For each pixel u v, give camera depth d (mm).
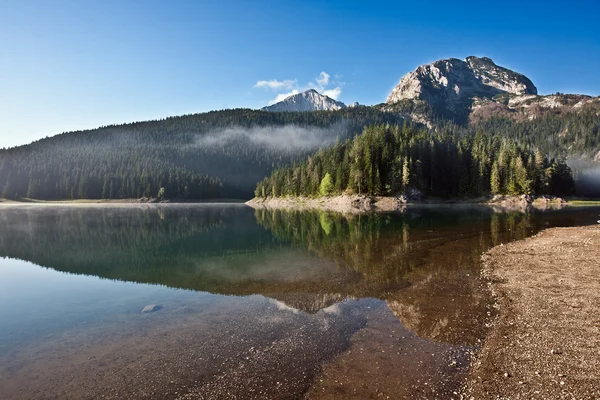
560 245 28469
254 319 14273
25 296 18406
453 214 67562
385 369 10094
